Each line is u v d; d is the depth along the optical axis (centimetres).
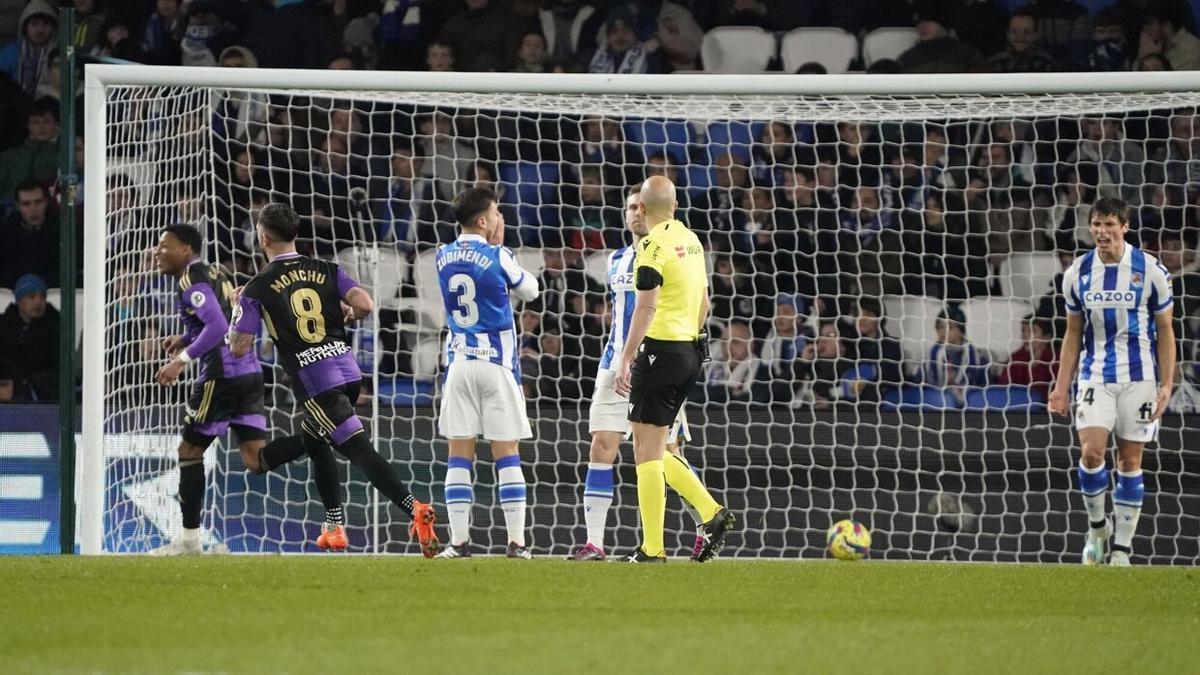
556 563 2436
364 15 4669
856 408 3541
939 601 1947
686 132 4269
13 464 3247
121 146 3566
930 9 4656
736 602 1891
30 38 4625
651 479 2478
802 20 4681
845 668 1371
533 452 3497
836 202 4341
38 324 4334
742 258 4325
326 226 4378
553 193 4438
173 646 1472
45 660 1384
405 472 3428
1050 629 1677
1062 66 4597
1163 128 4344
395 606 1808
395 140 4450
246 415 2983
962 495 3497
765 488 3509
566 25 4653
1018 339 4175
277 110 4431
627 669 1341
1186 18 4550
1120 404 2930
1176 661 1449
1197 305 4175
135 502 3191
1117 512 2973
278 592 1947
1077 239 4309
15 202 4450
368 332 4047
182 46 4659
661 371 2423
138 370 3406
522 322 4009
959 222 4325
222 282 2995
